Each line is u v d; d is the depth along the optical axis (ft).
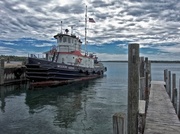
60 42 98.73
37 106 49.49
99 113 42.50
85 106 49.19
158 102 29.86
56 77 83.15
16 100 57.16
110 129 32.78
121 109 45.88
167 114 23.48
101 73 144.15
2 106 49.24
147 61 38.47
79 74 98.02
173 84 40.93
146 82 30.48
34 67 77.36
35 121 36.94
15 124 35.12
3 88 79.82
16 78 94.48
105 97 62.28
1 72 83.20
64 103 53.01
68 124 35.32
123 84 100.17
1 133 30.81
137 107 16.40
